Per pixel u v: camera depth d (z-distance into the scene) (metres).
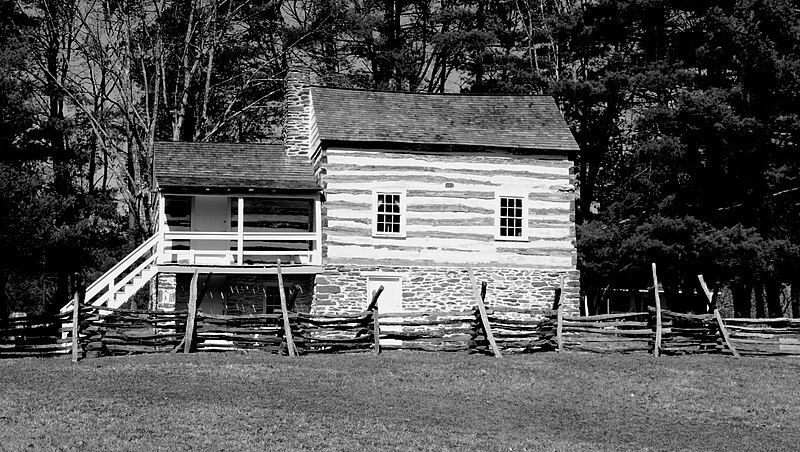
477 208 35.25
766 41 38.03
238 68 46.88
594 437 20.88
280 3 46.72
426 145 34.97
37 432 19.55
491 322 28.55
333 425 20.69
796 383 25.81
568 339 29.11
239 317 27.92
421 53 52.97
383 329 34.09
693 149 39.94
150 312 27.89
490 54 49.31
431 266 34.75
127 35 43.09
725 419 22.59
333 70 49.50
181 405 21.78
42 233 37.62
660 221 38.88
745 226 38.97
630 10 43.81
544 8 50.06
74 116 45.03
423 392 23.67
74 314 26.73
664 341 29.16
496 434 20.61
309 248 35.66
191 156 35.72
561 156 36.03
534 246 35.47
